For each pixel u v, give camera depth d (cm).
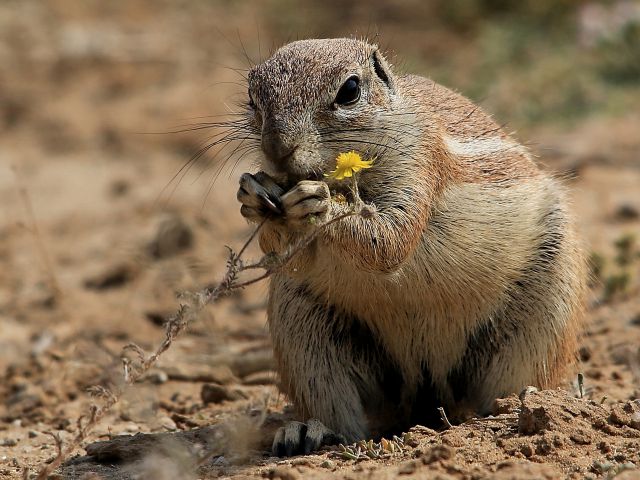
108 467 970
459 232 1077
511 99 2683
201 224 1969
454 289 1078
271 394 1236
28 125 3097
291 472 852
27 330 1609
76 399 1286
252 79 1055
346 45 1076
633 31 2797
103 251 2012
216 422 1121
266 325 1400
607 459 852
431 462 848
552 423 895
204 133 2842
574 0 3244
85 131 3022
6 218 2341
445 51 3266
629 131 2423
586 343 1338
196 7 3962
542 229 1119
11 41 3634
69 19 3859
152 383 1320
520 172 1148
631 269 1625
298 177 993
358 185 1027
